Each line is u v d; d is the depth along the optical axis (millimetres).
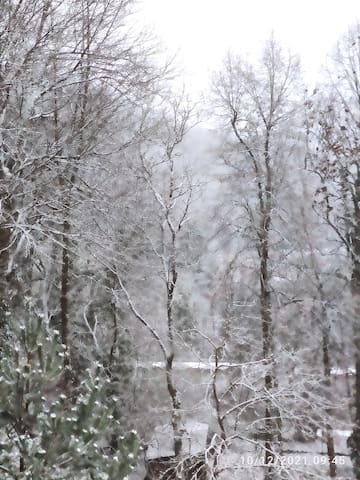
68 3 11859
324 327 16797
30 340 5805
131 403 15000
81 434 5379
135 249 15000
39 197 10859
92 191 12016
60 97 11438
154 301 16531
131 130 13945
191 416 14180
